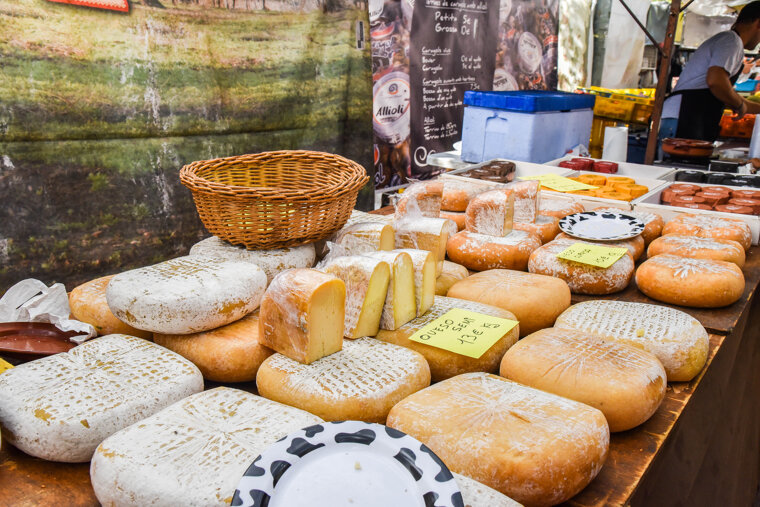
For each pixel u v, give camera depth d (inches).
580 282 61.4
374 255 47.9
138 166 87.8
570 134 117.5
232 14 93.9
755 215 79.0
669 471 58.8
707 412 63.7
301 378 40.2
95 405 36.6
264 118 102.8
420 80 141.2
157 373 40.8
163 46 86.6
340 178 61.7
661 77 118.0
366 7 112.6
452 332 47.6
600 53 208.4
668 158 131.3
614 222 72.3
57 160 79.2
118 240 87.7
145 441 33.3
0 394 37.9
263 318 43.8
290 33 102.7
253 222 53.9
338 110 114.3
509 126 109.2
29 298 51.9
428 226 58.3
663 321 49.1
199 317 44.4
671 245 67.0
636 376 40.1
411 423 35.7
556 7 187.3
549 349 44.1
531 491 31.7
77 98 79.0
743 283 58.1
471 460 32.6
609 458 37.2
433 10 139.0
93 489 33.4
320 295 41.2
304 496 28.0
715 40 143.3
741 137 173.5
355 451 30.7
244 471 30.8
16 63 73.0
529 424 34.6
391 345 45.8
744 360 75.8
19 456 37.3
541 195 85.6
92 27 78.5
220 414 36.1
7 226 76.4
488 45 161.9
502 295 54.3
